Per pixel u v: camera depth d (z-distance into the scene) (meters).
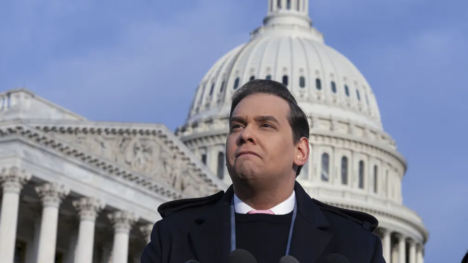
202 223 8.37
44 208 86.19
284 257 7.14
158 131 98.88
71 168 88.88
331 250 8.15
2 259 80.00
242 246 8.14
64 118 91.75
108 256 99.00
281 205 8.45
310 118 167.12
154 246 8.38
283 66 172.12
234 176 8.34
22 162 83.25
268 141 8.26
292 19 184.12
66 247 98.38
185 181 103.62
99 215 97.31
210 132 167.62
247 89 8.56
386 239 168.12
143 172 97.38
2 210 81.75
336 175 165.62
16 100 87.31
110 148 94.25
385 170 172.75
